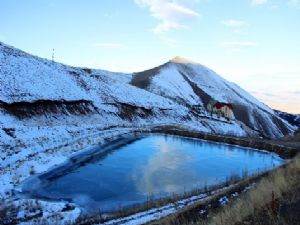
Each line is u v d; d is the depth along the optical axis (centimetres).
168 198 2194
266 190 1197
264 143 5297
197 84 18462
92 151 4316
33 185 2722
